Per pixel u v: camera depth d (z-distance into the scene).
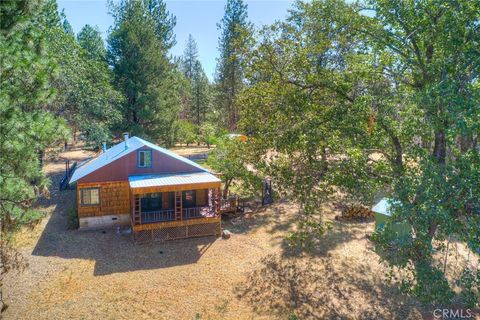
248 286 12.37
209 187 17.02
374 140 12.77
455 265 13.43
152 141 34.06
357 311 10.98
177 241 16.45
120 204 18.09
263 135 14.19
